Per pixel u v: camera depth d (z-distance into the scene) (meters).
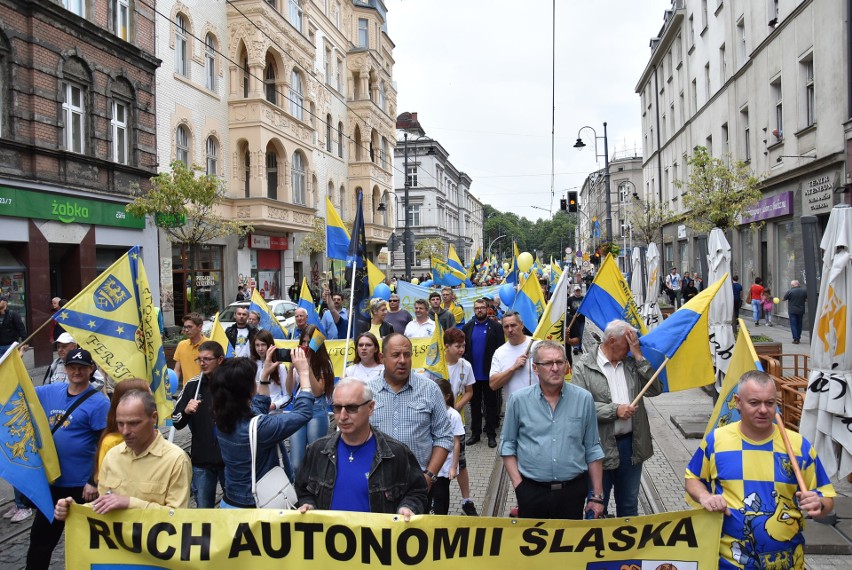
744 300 25.61
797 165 19.41
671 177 38.44
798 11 19.14
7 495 7.23
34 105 16.09
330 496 3.72
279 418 4.07
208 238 19.17
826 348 5.98
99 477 4.08
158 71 21.64
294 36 30.16
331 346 8.32
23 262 16.08
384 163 46.06
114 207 18.98
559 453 4.25
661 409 10.49
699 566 3.67
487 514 6.34
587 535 3.74
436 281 19.97
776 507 3.48
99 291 6.02
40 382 13.81
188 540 3.75
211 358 5.39
